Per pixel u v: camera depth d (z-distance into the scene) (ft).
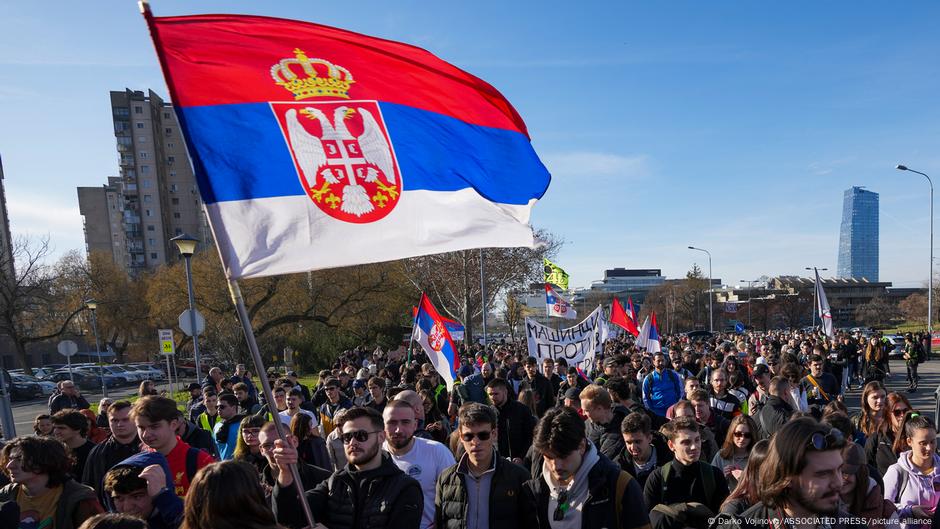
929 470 12.86
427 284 119.14
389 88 11.66
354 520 10.37
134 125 304.50
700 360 45.14
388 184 11.16
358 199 10.82
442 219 11.56
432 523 12.92
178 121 9.74
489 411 11.80
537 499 11.35
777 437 7.58
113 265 167.63
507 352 58.08
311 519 8.89
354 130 11.09
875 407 16.78
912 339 59.77
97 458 15.03
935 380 69.51
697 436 12.84
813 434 7.22
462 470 11.88
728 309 211.41
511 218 12.26
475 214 11.87
